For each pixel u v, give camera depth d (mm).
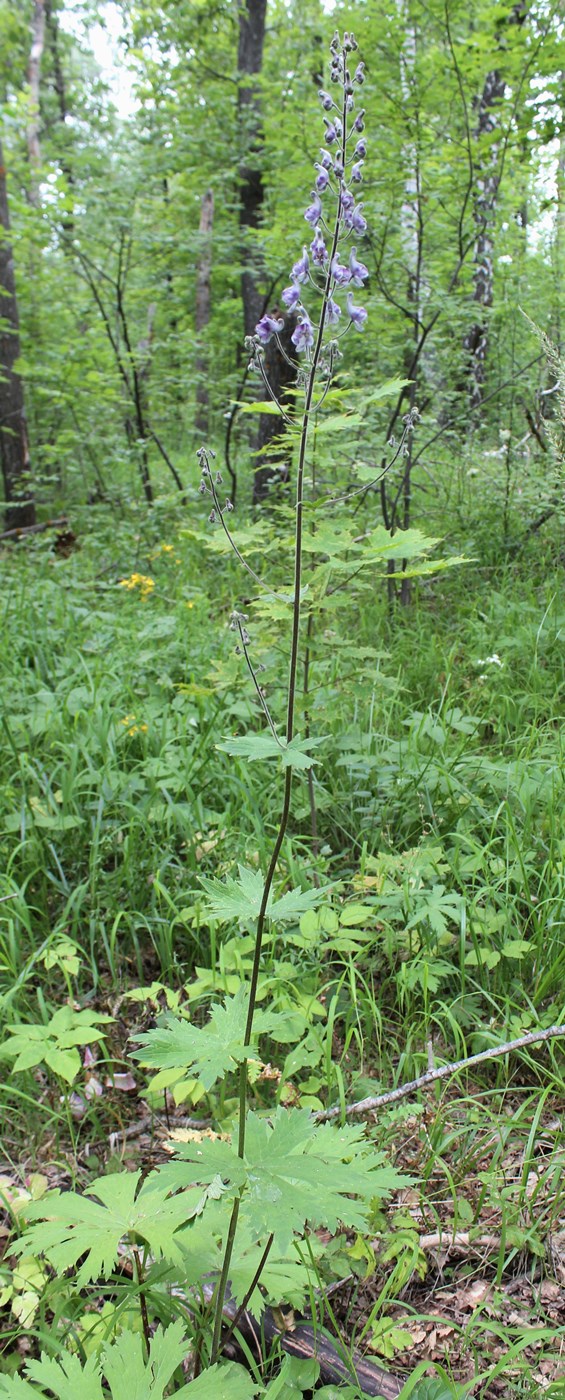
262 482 7840
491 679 4348
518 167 6422
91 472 10914
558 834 3102
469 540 6195
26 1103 2498
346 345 6414
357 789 3611
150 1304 1768
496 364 8445
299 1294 1691
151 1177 1298
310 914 2734
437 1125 2234
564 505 5770
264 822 3441
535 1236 2074
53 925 3166
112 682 4605
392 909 2850
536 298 7504
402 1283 1903
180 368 10180
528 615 5055
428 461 7273
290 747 1402
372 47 5422
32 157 10523
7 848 3232
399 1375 1821
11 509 9883
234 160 9070
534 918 2869
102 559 8000
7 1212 2201
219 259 10445
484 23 5832
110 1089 2566
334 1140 1607
